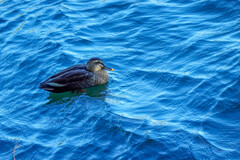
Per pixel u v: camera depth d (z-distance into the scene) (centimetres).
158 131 1120
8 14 2180
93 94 1484
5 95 1468
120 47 1753
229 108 1202
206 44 1634
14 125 1259
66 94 1502
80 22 2011
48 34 1909
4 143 1162
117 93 1431
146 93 1384
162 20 1923
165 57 1616
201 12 1928
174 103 1280
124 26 1930
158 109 1257
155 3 2106
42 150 1109
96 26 1959
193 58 1559
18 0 2373
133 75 1530
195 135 1085
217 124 1132
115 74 1566
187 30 1791
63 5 2216
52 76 1484
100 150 1073
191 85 1367
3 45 1858
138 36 1820
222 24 1781
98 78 1541
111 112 1263
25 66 1655
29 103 1406
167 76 1459
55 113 1316
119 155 1042
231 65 1431
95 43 1808
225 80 1347
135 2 2147
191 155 1012
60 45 1789
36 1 2333
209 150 1024
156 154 1027
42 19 2073
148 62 1605
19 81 1559
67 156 1068
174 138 1080
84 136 1152
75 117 1275
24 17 2122
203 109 1220
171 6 2047
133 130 1136
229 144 1042
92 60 1545
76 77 1506
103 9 2128
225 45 1589
